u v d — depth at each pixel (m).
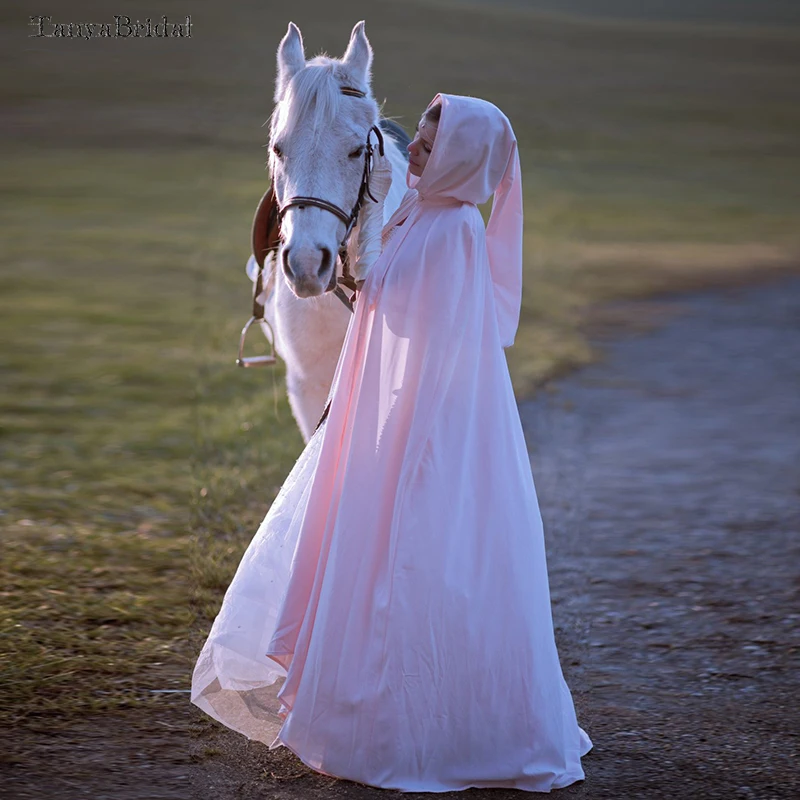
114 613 8.23
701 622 8.61
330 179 6.21
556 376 18.20
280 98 6.85
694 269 29.94
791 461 13.79
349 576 5.66
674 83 72.00
